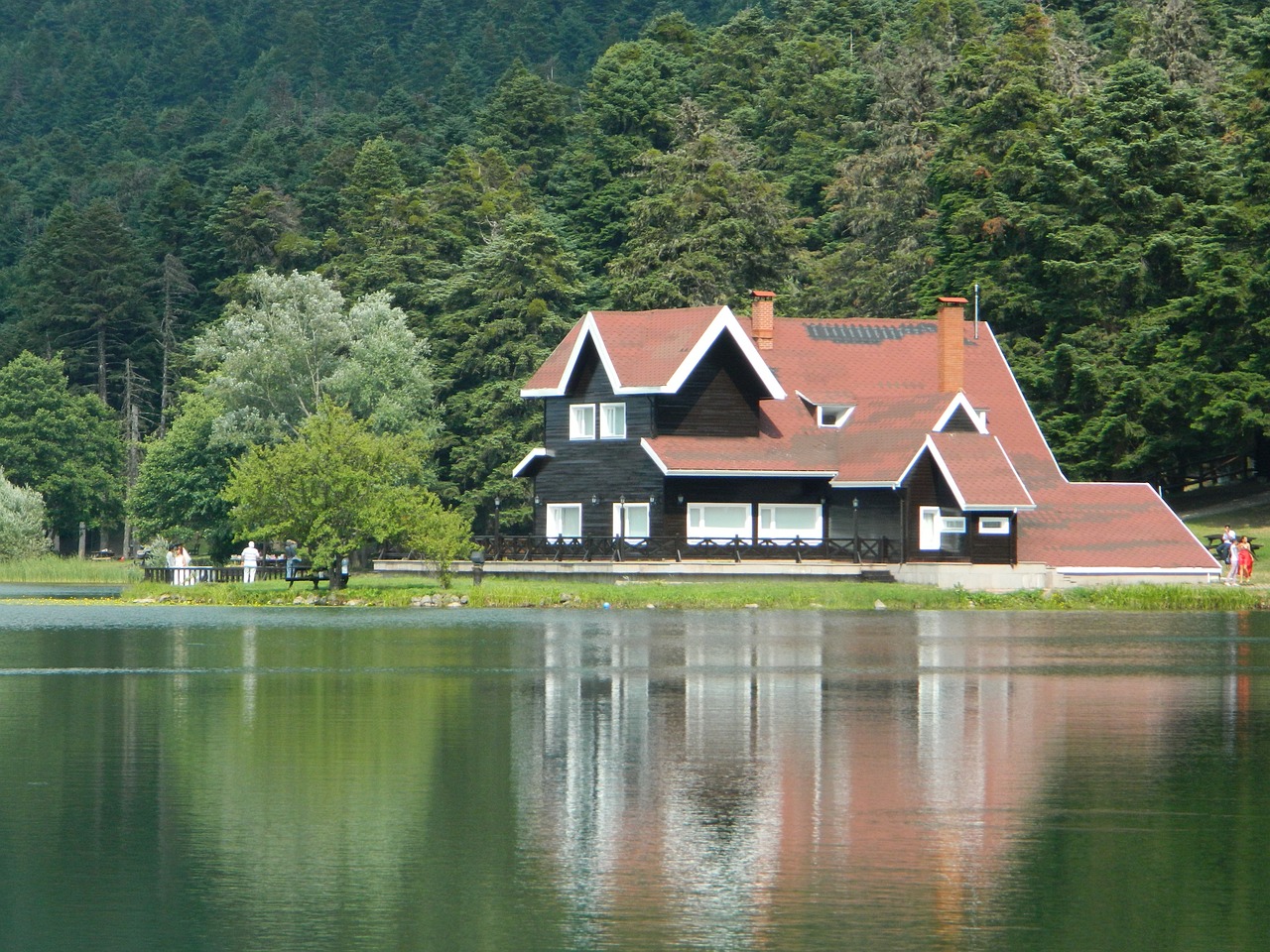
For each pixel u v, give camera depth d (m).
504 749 56.91
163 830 44.47
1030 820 45.91
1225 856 42.16
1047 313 190.88
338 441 138.38
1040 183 194.38
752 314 168.75
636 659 87.38
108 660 86.81
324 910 37.34
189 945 35.09
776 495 154.12
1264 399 164.88
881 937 35.56
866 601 130.75
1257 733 61.06
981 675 80.25
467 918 36.75
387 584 149.38
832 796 48.94
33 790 49.56
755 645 96.25
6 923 36.50
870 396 164.50
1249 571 147.75
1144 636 104.69
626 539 149.25
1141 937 35.72
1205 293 169.25
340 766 53.56
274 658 87.75
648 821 45.69
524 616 120.88
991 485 148.50
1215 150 196.00
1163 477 188.12
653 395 150.88
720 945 35.00
